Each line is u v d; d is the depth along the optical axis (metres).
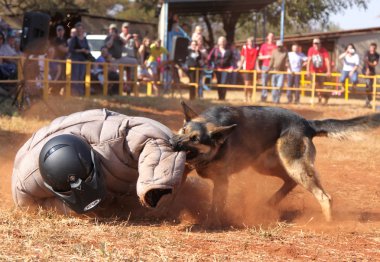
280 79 21.80
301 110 20.53
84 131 7.07
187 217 7.39
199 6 29.12
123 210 7.49
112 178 7.08
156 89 22.05
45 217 6.84
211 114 7.09
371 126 7.71
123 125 7.07
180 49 20.92
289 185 8.03
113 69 20.47
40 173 6.75
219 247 5.89
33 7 32.84
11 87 15.82
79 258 5.22
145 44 22.72
